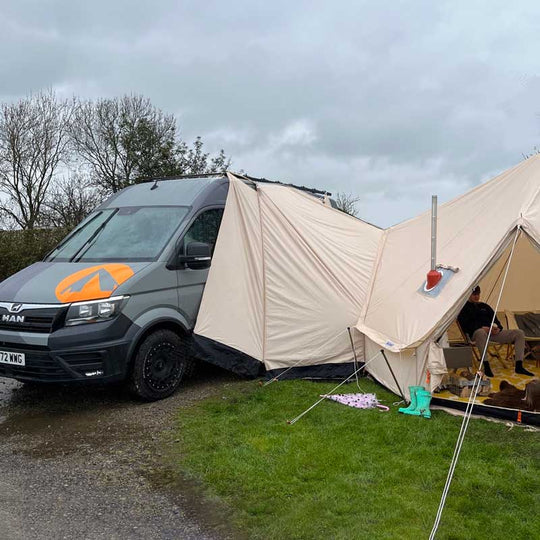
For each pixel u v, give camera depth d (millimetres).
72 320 5891
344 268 8016
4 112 30297
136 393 6402
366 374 7688
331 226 8625
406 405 6348
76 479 4695
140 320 6305
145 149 29250
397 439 5320
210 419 5945
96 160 31375
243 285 7520
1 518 4070
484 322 7699
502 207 6695
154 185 8234
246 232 7703
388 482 4453
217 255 7375
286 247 7781
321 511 4043
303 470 4695
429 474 4570
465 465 4719
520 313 9328
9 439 5594
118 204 7988
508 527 3783
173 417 6039
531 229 5996
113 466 4930
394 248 8438
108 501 4324
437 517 3828
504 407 5863
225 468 4762
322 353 7590
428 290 6648
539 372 7777
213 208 7539
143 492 4457
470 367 6723
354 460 4852
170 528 3936
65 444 5434
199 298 7125
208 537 3818
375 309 7535
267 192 8094
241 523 3973
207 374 7754
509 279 9375
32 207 30453
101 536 3836
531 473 4551
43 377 5930
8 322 6121
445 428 5570
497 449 5012
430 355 6125
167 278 6695
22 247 13984
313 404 6402
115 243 7125
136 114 31234
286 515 4023
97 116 31188
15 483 4641
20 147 30203
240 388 7082
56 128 31375
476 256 6406
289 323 7609
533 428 5512
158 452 5184
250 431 5578
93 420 6035
